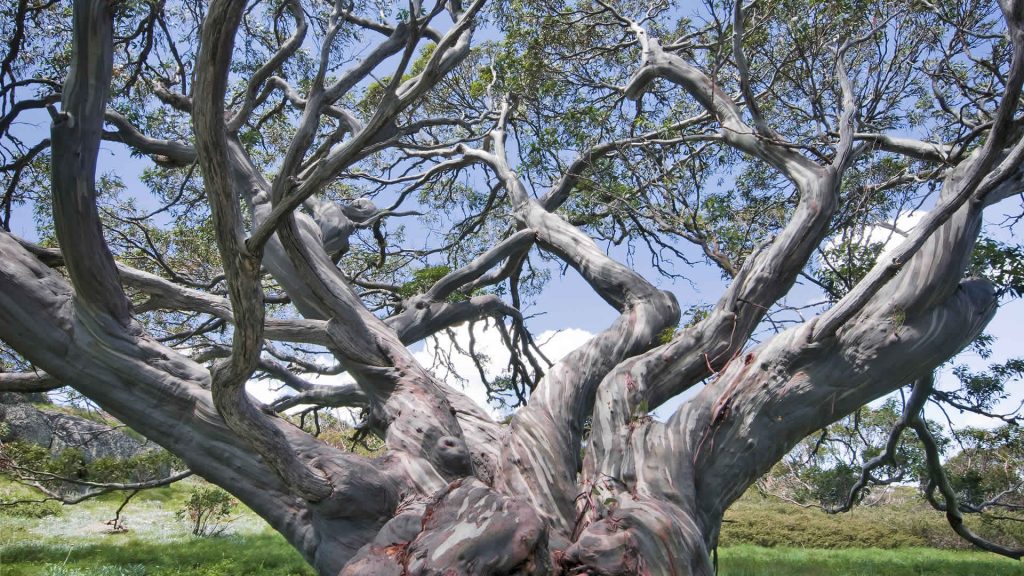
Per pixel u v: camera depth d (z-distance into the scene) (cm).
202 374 783
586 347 939
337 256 1141
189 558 2027
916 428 1158
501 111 1453
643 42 1123
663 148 1242
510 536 570
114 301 766
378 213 1329
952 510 1177
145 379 759
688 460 746
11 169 1133
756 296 862
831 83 1110
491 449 867
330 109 1083
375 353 883
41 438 2570
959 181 757
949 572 2122
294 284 933
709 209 1214
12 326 745
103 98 737
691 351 854
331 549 719
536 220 1187
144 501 3450
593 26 1315
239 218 529
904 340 743
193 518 2798
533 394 880
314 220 1108
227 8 448
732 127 986
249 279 539
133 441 2950
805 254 870
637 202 1245
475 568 557
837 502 1515
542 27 1319
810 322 771
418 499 748
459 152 1419
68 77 725
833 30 1037
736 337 862
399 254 1611
